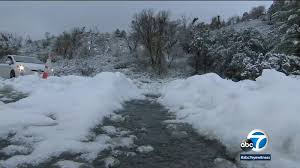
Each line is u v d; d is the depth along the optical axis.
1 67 14.16
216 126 4.97
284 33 16.80
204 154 4.11
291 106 4.30
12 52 37.16
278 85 5.86
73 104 6.05
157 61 33.34
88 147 4.06
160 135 4.99
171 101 8.23
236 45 26.81
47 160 3.61
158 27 34.41
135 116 6.39
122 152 4.07
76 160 3.67
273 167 3.47
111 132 4.98
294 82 5.83
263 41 26.08
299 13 15.87
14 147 3.91
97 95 6.89
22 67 13.09
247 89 6.58
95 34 58.94
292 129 3.86
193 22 40.03
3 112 5.22
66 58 44.50
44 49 53.81
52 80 10.32
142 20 35.00
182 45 37.56
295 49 15.73
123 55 41.28
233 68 24.34
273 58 15.05
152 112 6.99
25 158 3.59
